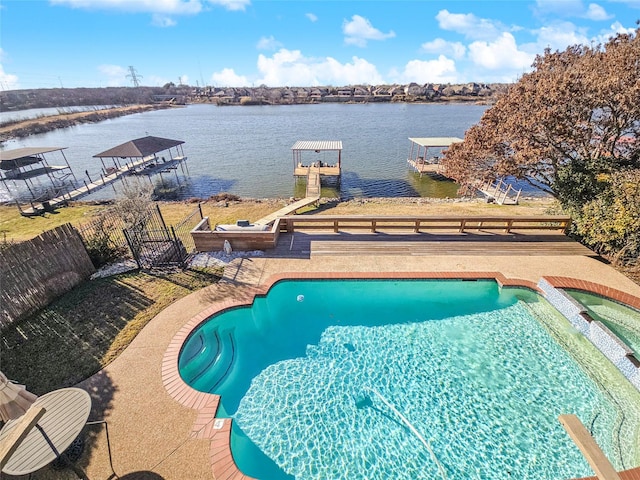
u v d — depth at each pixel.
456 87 140.12
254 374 7.23
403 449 5.79
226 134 53.22
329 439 5.94
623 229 9.71
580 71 11.53
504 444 5.86
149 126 66.56
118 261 10.78
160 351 7.20
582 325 7.87
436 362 7.50
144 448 5.27
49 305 8.69
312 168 28.02
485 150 14.18
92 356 7.10
